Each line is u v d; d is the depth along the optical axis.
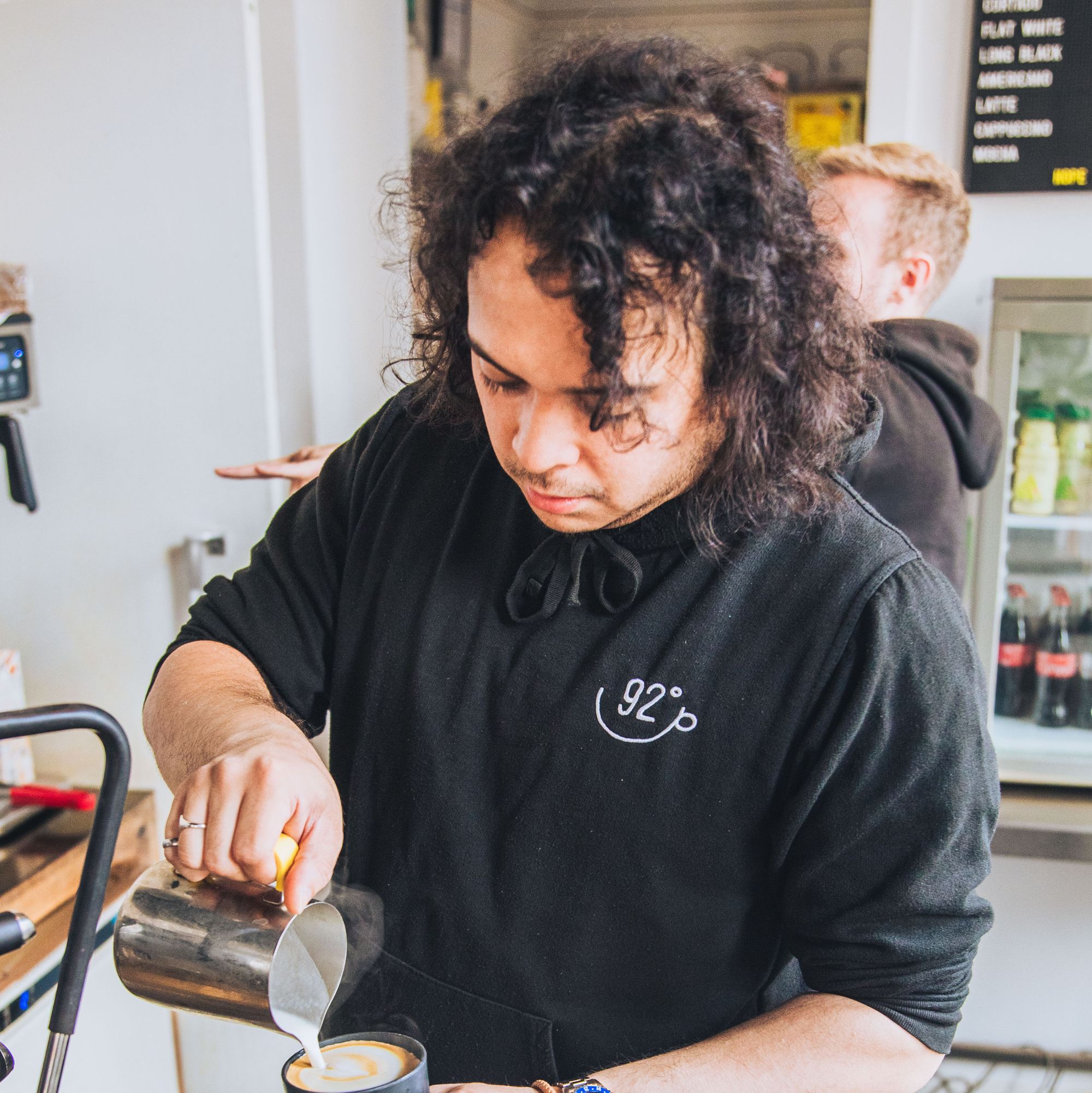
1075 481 2.07
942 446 1.65
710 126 0.64
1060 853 1.87
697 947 0.90
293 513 1.08
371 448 1.02
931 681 0.80
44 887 1.57
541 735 0.88
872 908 0.82
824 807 0.82
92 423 1.83
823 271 0.73
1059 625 2.12
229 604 1.03
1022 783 2.00
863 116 2.50
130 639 1.89
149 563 1.86
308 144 2.26
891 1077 0.81
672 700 0.85
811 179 0.78
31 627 1.92
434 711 0.91
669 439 0.67
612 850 0.87
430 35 2.42
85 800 1.71
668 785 0.85
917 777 0.80
